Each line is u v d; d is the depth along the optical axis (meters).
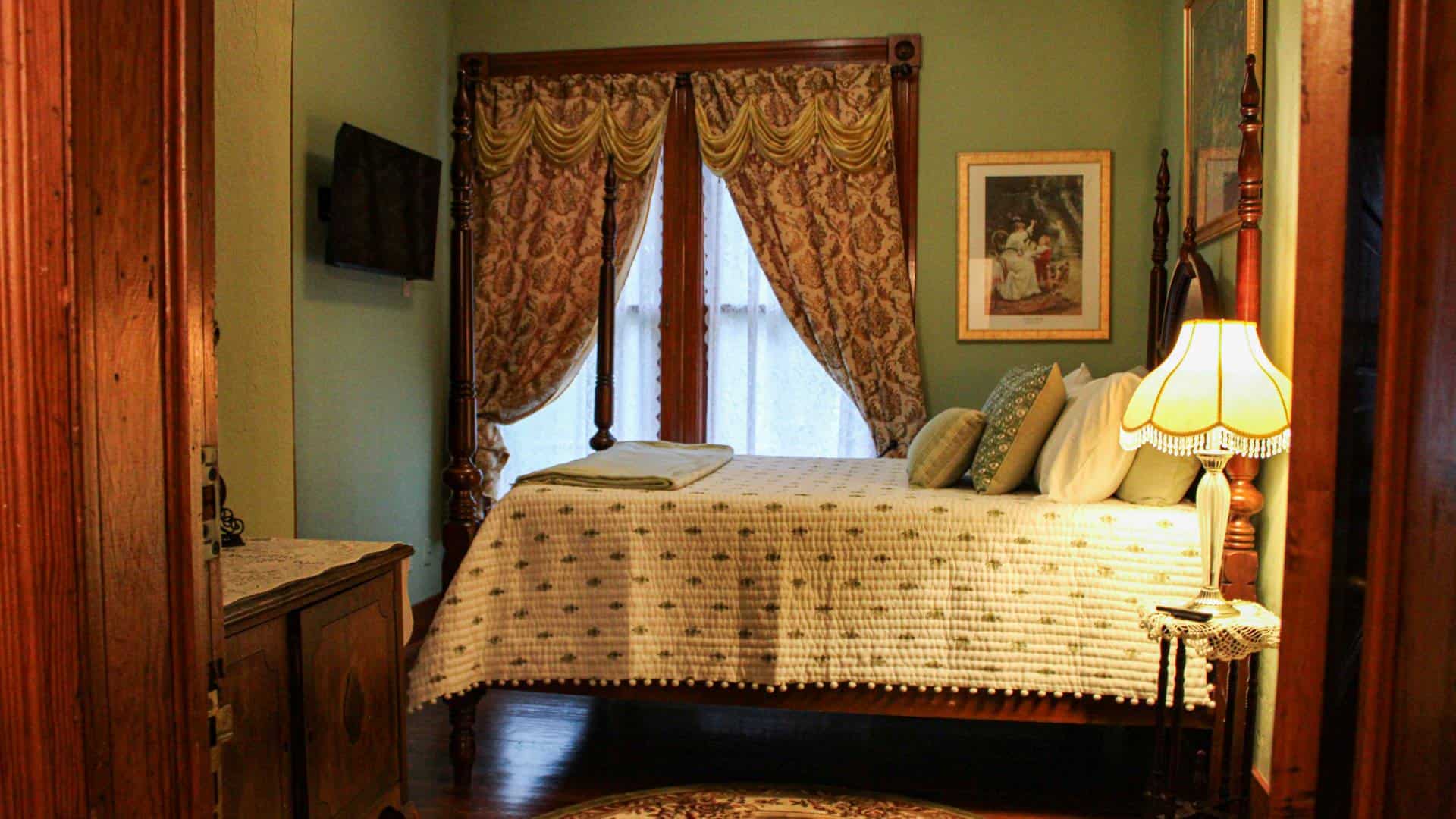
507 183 4.54
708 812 2.38
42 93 0.63
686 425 4.55
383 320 3.97
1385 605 0.70
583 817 2.35
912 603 2.42
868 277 4.31
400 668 1.98
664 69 4.48
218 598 0.85
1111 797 2.51
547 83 4.52
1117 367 4.24
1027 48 4.25
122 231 0.70
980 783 2.60
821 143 4.35
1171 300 3.34
